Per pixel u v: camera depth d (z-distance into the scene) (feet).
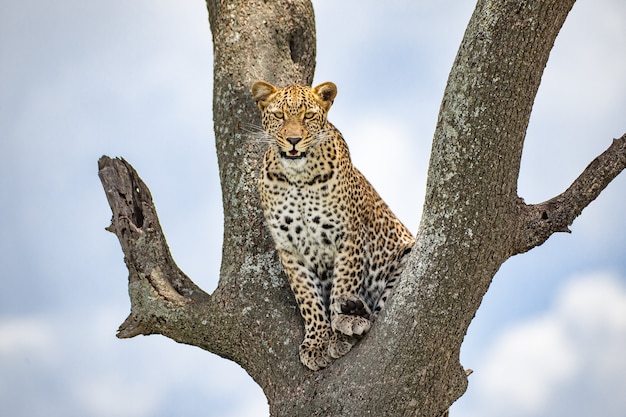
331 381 35.58
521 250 35.60
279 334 38.11
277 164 38.52
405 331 33.81
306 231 38.83
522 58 31.96
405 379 34.14
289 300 39.01
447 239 33.12
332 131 39.58
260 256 39.63
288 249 38.88
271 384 37.68
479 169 32.58
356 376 34.91
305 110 38.29
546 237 35.78
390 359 34.14
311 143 37.88
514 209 33.94
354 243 39.04
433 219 33.37
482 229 33.04
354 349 35.78
